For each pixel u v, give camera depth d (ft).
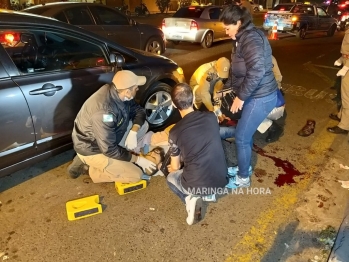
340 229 8.06
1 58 8.07
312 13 39.19
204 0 103.96
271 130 12.42
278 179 10.19
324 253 7.40
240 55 7.80
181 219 8.43
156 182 10.00
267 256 7.32
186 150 7.60
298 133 13.34
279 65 24.94
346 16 49.06
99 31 21.09
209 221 8.36
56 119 9.16
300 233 7.99
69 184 9.78
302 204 9.04
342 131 13.25
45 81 8.73
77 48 9.84
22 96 8.19
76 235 7.82
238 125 8.62
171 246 7.54
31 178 10.02
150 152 10.19
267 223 8.31
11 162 8.51
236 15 7.23
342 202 9.16
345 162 11.25
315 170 10.73
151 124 12.87
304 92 18.69
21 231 7.91
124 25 22.82
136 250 7.41
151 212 8.67
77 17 20.27
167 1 88.02
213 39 31.09
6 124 8.02
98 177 9.41
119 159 8.89
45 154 9.29
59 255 7.24
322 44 35.96
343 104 12.86
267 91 8.04
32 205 8.82
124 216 8.49
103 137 8.22
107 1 78.59
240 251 7.43
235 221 8.37
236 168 10.11
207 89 12.02
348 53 12.28
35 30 8.75
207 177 7.78
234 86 8.70
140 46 24.32
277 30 38.47
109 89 8.29
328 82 20.77
